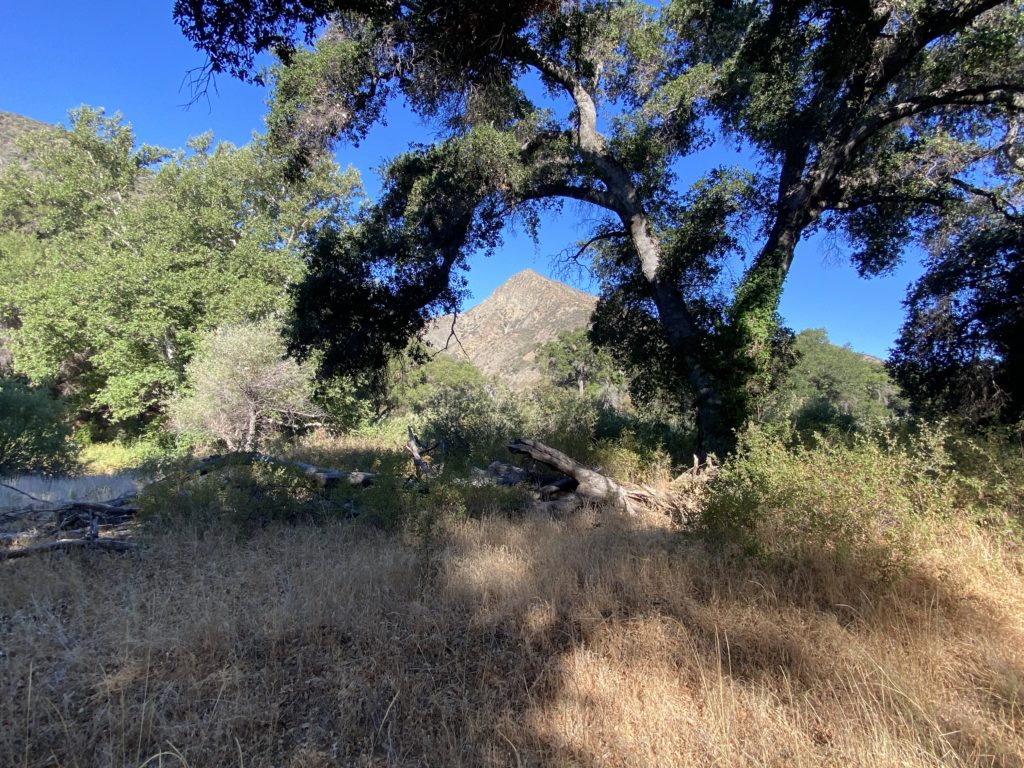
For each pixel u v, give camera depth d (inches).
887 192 456.8
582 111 451.5
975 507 199.2
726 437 371.2
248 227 930.1
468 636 140.5
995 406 425.7
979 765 87.0
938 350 487.2
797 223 396.2
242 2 213.2
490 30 310.7
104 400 847.1
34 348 882.8
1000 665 114.5
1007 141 418.6
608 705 109.5
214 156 980.6
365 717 107.8
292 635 140.1
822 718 101.0
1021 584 158.7
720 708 102.7
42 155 1039.0
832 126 389.1
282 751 97.2
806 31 367.2
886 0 325.1
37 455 558.3
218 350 682.2
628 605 158.4
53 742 99.1
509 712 105.7
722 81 427.8
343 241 395.2
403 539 224.7
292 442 660.7
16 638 135.6
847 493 182.2
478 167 390.9
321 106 373.4
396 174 434.9
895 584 149.6
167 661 127.6
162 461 374.0
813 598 150.1
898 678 107.0
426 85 370.0
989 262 437.1
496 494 292.2
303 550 205.3
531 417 539.5
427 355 457.7
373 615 149.3
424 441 501.0
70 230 1034.1
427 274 398.6
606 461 398.6
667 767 91.3
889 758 88.7
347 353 398.0
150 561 198.1
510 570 184.2
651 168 460.8
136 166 1069.1
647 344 520.1
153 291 817.5
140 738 93.5
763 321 374.6
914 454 225.1
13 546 222.1
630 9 440.8
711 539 201.8
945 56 390.3
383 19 310.0
